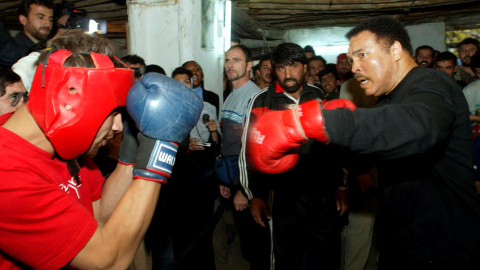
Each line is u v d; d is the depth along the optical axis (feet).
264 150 3.07
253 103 7.76
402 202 4.63
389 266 5.14
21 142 2.90
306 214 7.65
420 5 15.61
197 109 3.40
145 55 11.53
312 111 2.90
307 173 7.50
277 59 7.65
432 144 2.89
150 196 3.14
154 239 8.34
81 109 2.85
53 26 9.03
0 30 7.40
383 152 2.86
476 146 9.87
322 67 14.79
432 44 20.72
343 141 2.83
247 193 7.68
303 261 9.07
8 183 2.65
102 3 16.57
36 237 2.75
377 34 4.33
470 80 15.16
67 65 2.92
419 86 3.64
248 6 16.49
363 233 8.66
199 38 11.33
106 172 7.24
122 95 3.16
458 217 4.33
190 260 8.92
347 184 8.43
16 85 5.07
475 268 4.37
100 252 2.85
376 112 2.90
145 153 3.18
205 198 10.05
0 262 3.02
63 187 3.32
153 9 11.30
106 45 3.26
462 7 17.29
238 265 9.98
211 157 9.53
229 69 9.81
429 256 4.48
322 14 18.38
